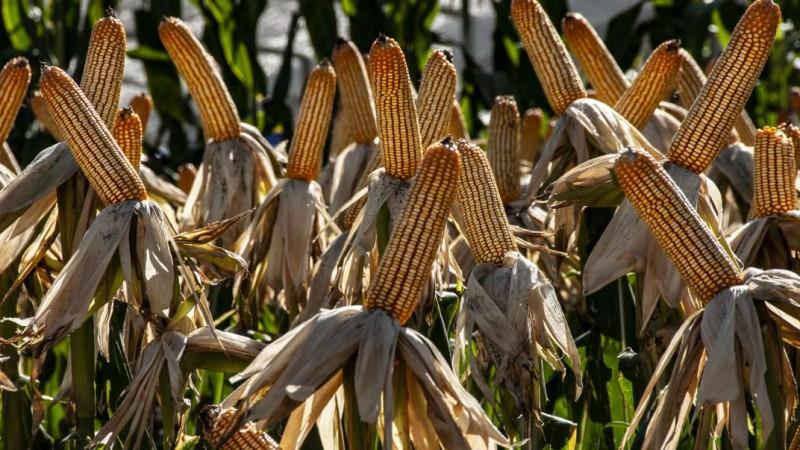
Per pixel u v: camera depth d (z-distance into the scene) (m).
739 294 7.33
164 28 11.23
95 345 8.66
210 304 12.40
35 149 17.92
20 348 7.75
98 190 7.79
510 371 7.47
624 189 7.34
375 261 8.73
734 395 7.06
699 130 8.83
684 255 7.38
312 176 11.19
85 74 8.33
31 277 9.39
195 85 11.48
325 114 11.02
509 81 21.11
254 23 20.28
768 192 8.75
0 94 8.93
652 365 9.32
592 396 10.66
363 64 12.48
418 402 6.91
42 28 21.16
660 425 7.64
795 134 9.71
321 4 20.67
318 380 6.55
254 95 20.39
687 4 21.94
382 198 8.02
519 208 11.20
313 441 8.62
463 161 7.64
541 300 7.57
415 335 6.76
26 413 9.61
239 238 11.09
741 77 8.71
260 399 6.90
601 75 11.15
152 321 8.01
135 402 8.00
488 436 6.65
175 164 20.64
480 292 7.61
